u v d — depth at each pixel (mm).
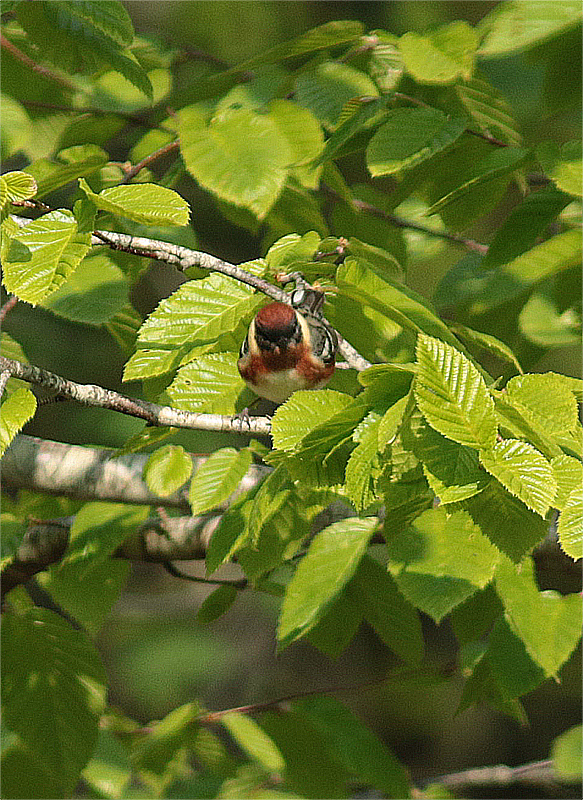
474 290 4320
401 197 4258
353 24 4211
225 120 4125
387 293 4090
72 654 4230
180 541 4258
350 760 4211
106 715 4289
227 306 4113
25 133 4230
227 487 4145
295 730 4238
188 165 4102
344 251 4160
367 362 4129
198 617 4281
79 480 4230
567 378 4043
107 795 4195
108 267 4184
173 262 4090
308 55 4332
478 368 4062
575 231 4168
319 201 4363
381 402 4016
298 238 4145
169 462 4152
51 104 4336
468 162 4250
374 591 4238
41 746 4207
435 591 4031
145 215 4043
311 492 4090
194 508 4141
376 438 4008
